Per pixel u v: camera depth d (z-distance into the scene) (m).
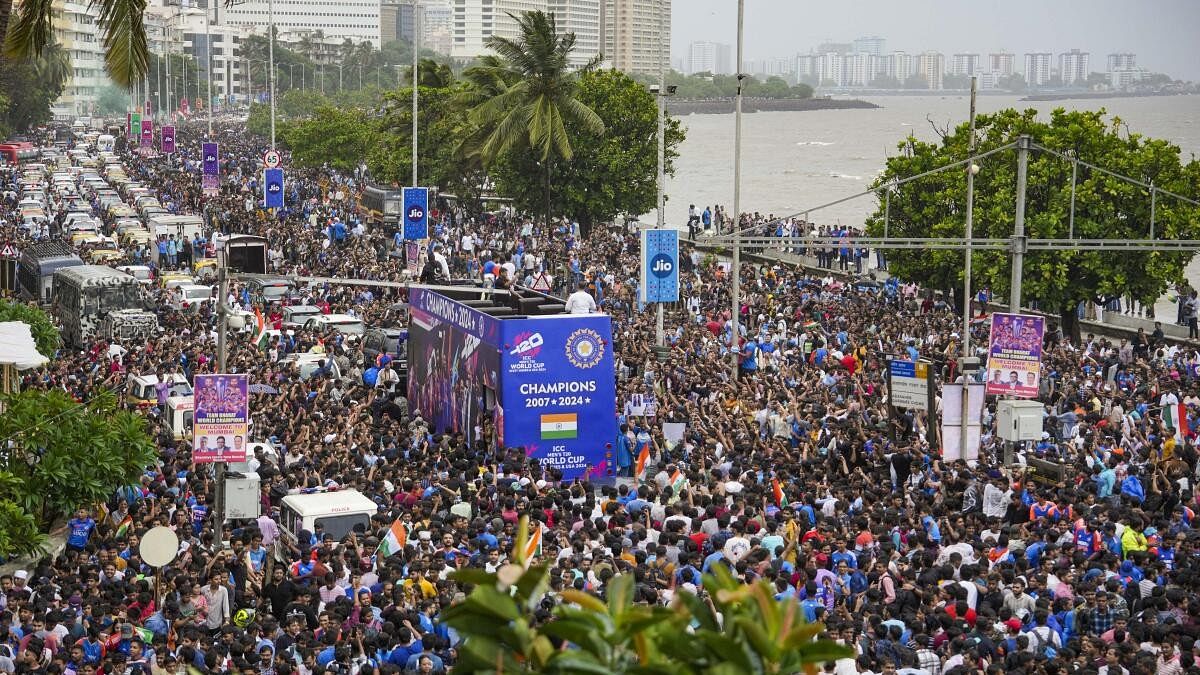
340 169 129.38
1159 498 27.75
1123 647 17.41
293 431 32.88
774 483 25.61
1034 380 31.55
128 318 49.62
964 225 55.78
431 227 82.81
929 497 26.95
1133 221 53.97
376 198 92.06
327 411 35.50
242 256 64.94
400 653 17.52
